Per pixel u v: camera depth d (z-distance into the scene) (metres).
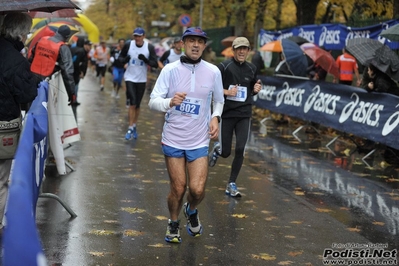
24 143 5.84
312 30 26.77
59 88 13.88
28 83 8.34
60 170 12.67
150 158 15.77
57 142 12.55
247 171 14.68
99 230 9.39
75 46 21.27
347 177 14.34
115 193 11.81
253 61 26.03
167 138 8.57
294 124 24.61
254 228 9.89
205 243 9.00
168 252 8.52
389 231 9.99
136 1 70.12
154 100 8.38
